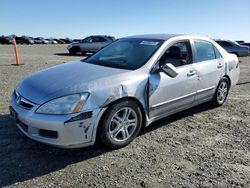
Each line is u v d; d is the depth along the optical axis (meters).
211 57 6.23
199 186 3.60
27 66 13.09
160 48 5.12
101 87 4.17
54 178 3.69
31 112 3.99
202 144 4.78
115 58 5.23
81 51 24.91
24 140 4.65
